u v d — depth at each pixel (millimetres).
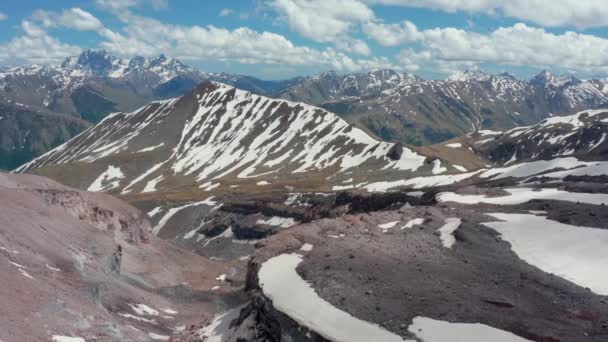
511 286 38344
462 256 45812
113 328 45938
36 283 45562
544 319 32281
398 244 49375
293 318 34406
